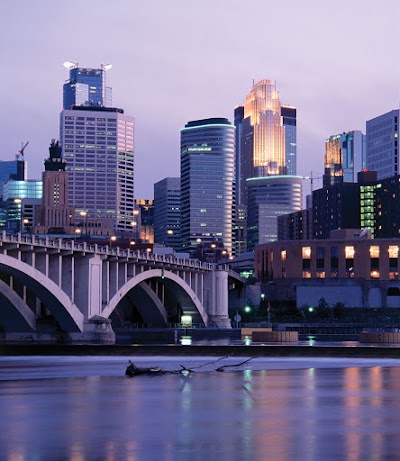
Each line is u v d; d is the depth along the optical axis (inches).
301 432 1669.5
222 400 2256.4
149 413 1971.0
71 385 2684.5
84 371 3243.1
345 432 1668.3
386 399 2293.3
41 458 1391.5
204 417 1898.4
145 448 1483.8
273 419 1872.5
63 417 1897.1
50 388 2581.2
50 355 4008.4
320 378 2962.6
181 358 3912.4
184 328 6845.5
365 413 1980.8
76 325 4970.5
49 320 5002.5
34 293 4815.5
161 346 3991.1
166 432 1669.5
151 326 7160.4
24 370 3267.7
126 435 1627.7
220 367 3319.4
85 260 5123.0
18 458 1392.7
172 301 7564.0
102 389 2551.7
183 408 2074.3
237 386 2659.9
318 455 1414.9
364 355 3919.8
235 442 1545.3
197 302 7401.6
